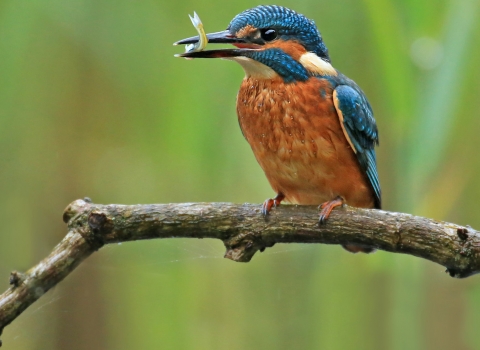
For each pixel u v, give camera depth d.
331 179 3.93
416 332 4.01
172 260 4.03
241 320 4.11
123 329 4.09
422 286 4.03
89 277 4.10
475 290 4.04
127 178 4.07
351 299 4.08
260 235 3.88
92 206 3.87
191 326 4.07
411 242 3.86
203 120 4.00
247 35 3.93
